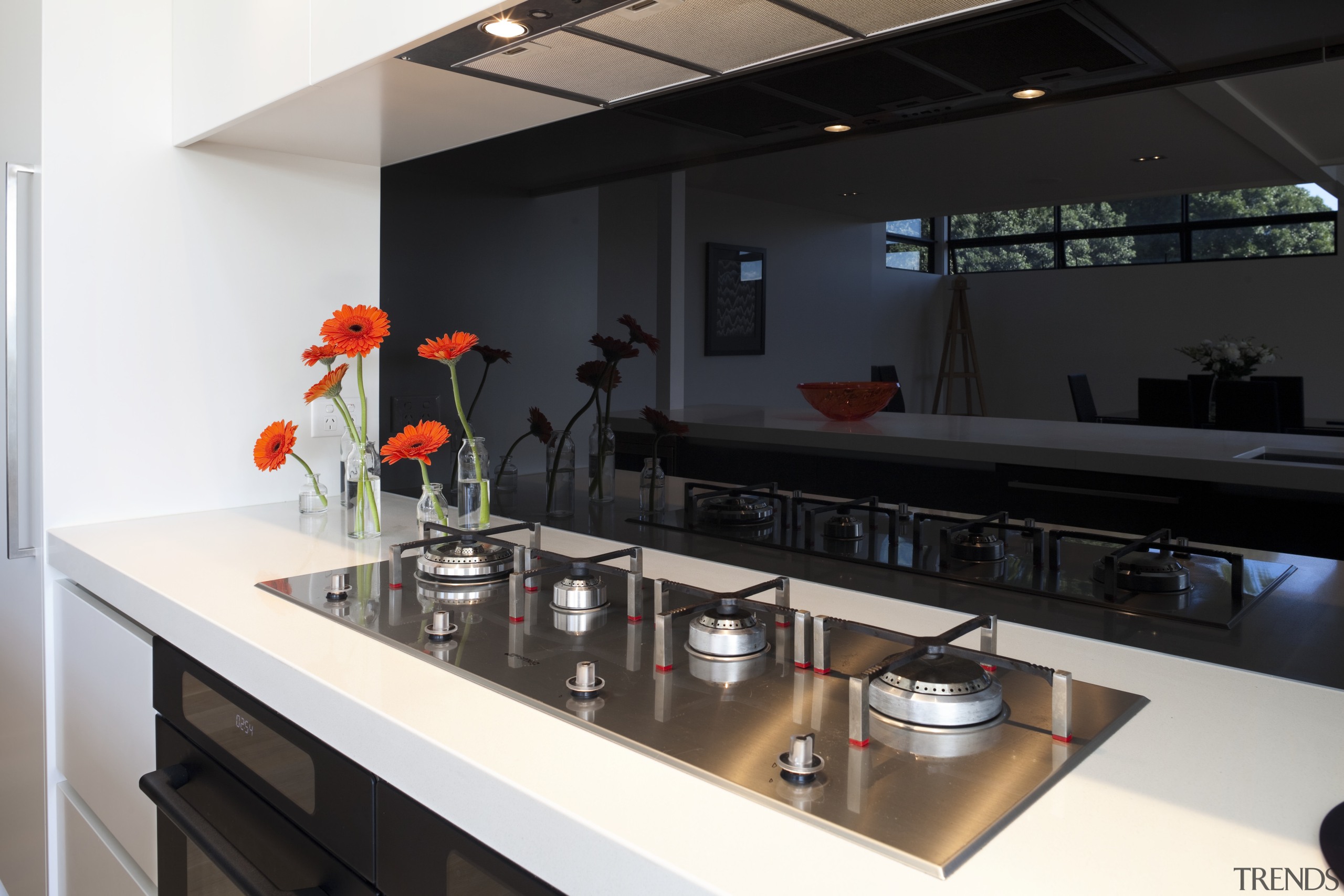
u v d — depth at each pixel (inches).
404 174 86.4
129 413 75.9
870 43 51.1
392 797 39.1
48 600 72.9
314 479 80.9
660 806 30.9
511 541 68.3
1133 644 46.5
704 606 45.1
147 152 74.8
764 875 26.8
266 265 82.1
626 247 68.1
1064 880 26.7
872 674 35.3
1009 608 51.0
